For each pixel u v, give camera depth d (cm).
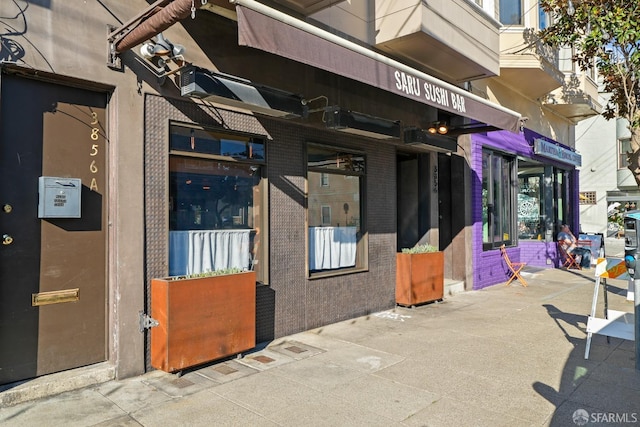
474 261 987
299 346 547
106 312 435
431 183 938
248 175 558
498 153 1142
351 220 712
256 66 554
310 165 639
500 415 364
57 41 387
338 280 666
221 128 511
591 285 1052
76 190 408
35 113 394
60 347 407
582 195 2822
